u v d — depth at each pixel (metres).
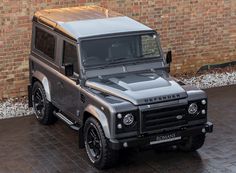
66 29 11.34
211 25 16.19
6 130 12.41
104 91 10.38
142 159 10.87
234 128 12.40
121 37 11.16
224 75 16.08
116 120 9.80
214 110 13.52
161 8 15.45
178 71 16.11
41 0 14.10
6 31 13.91
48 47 12.09
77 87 10.89
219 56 16.56
